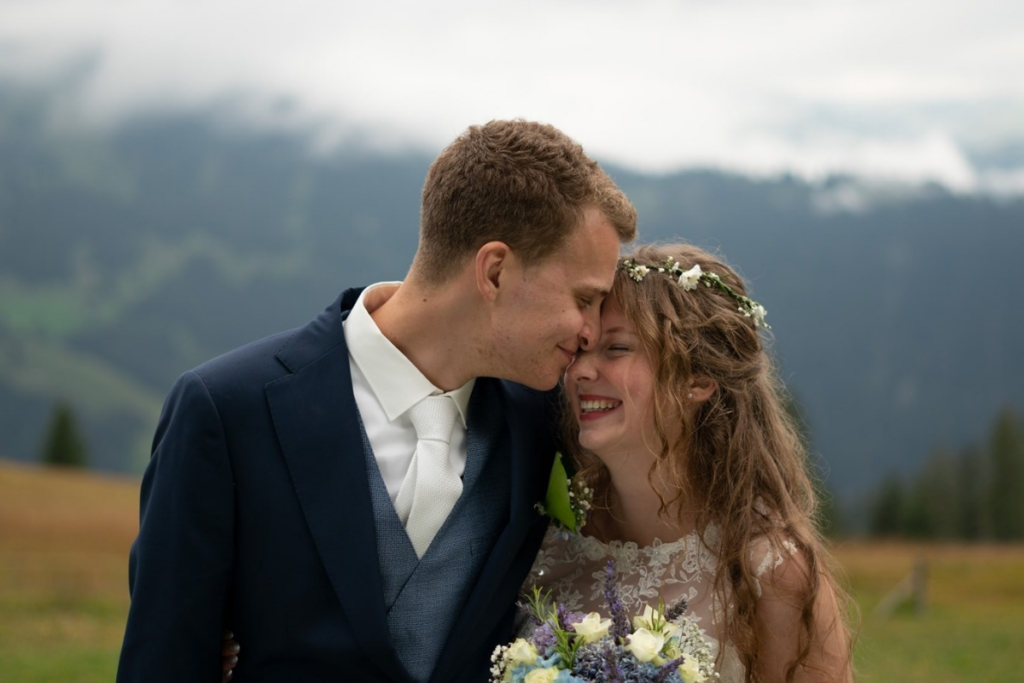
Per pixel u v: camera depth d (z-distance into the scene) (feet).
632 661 8.84
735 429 10.96
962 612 76.18
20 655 44.34
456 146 9.73
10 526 110.93
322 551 9.20
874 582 96.63
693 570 11.05
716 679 10.48
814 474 13.00
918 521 260.42
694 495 11.09
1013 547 166.40
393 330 9.88
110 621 59.98
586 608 11.33
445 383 9.92
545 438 11.15
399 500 9.58
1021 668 44.80
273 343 9.86
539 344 9.62
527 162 9.37
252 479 9.22
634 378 10.61
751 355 11.24
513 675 9.08
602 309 10.85
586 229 9.55
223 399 9.25
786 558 10.50
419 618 9.48
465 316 9.62
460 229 9.43
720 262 11.49
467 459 10.06
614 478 11.29
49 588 70.54
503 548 9.84
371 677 9.26
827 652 10.44
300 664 9.33
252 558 9.25
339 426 9.50
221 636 9.28
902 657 48.26
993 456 267.18
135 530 115.75
